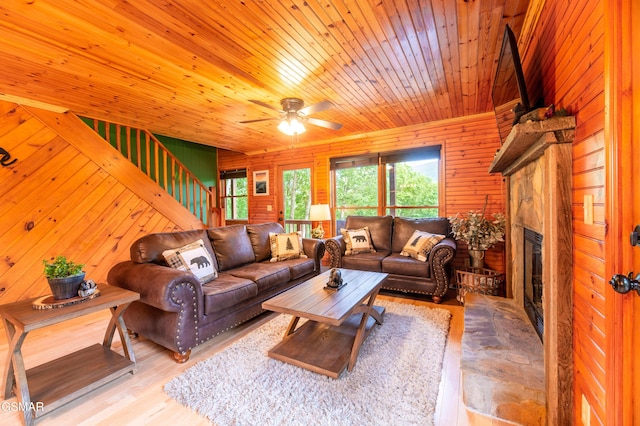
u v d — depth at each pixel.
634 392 0.89
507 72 1.75
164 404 1.64
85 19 1.83
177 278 2.04
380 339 2.35
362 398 1.65
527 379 1.49
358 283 2.47
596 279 1.08
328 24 1.95
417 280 3.40
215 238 3.20
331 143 5.26
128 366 1.89
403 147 4.55
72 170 3.52
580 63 1.20
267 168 6.07
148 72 2.57
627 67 0.89
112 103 3.29
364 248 4.09
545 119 1.30
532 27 1.86
